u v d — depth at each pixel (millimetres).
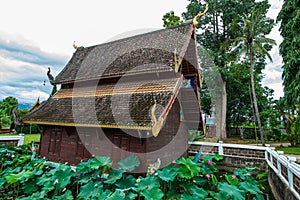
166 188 6242
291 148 18453
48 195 6320
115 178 5867
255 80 27891
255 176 9938
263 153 10688
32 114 11141
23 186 6504
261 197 6027
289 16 18953
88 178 6293
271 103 31609
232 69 26531
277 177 7375
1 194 7113
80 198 5527
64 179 6090
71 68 13484
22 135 13688
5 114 39188
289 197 5742
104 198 4953
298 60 15836
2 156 9688
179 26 10750
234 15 25203
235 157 10906
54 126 10508
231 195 5082
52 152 10188
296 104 17750
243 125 29766
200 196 5176
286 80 17453
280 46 19703
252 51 21656
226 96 26453
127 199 4758
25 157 8523
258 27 21094
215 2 26172
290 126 20453
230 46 24781
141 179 5625
